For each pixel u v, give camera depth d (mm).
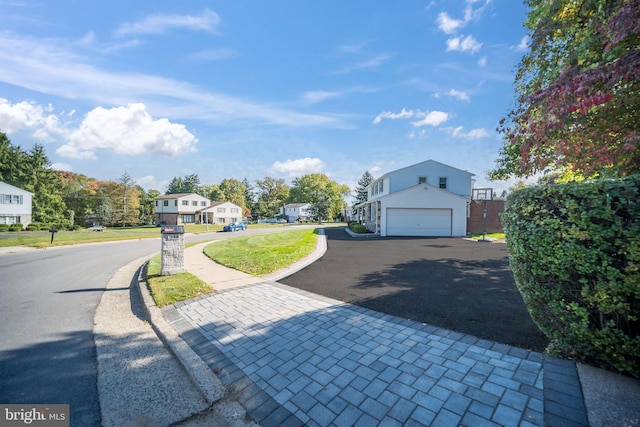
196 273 7156
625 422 1864
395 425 1953
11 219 32906
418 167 23469
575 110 2885
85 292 6031
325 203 51062
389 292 5359
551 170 4977
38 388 2553
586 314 2406
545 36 4555
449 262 8758
